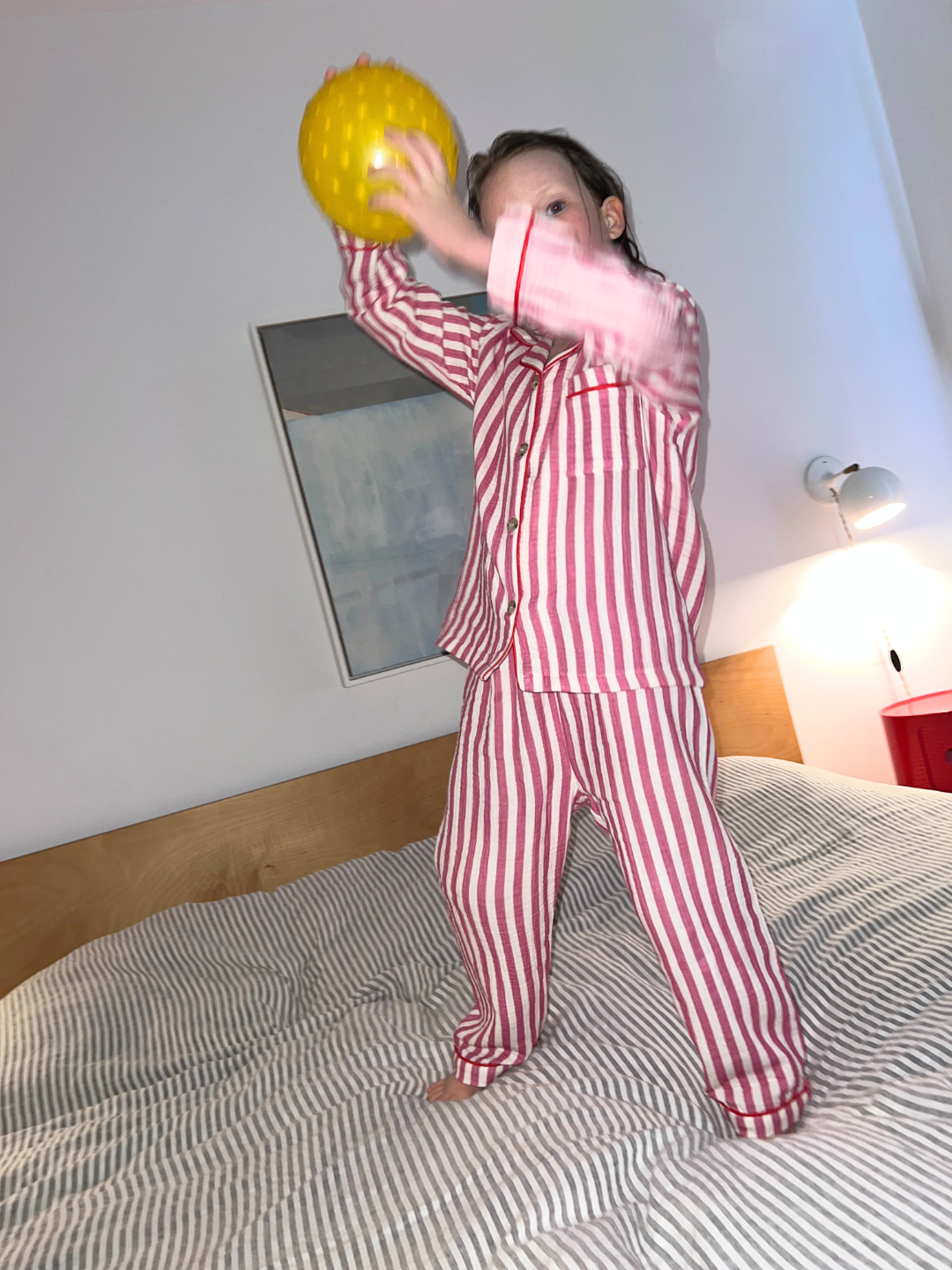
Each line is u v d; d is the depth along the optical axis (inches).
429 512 83.5
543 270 31.3
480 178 39.6
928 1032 39.5
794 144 94.7
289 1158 38.8
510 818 39.6
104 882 74.4
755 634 91.7
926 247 95.6
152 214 79.6
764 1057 36.5
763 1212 29.3
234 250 80.9
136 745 77.8
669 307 33.6
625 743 36.6
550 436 38.1
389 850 79.6
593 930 58.5
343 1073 45.4
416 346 46.1
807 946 50.1
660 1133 35.6
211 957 64.4
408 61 85.2
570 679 36.6
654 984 49.2
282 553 81.0
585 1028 45.6
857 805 67.8
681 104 91.6
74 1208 38.6
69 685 76.7
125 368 78.7
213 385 80.2
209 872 76.5
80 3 77.3
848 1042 43.0
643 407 38.4
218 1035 54.7
